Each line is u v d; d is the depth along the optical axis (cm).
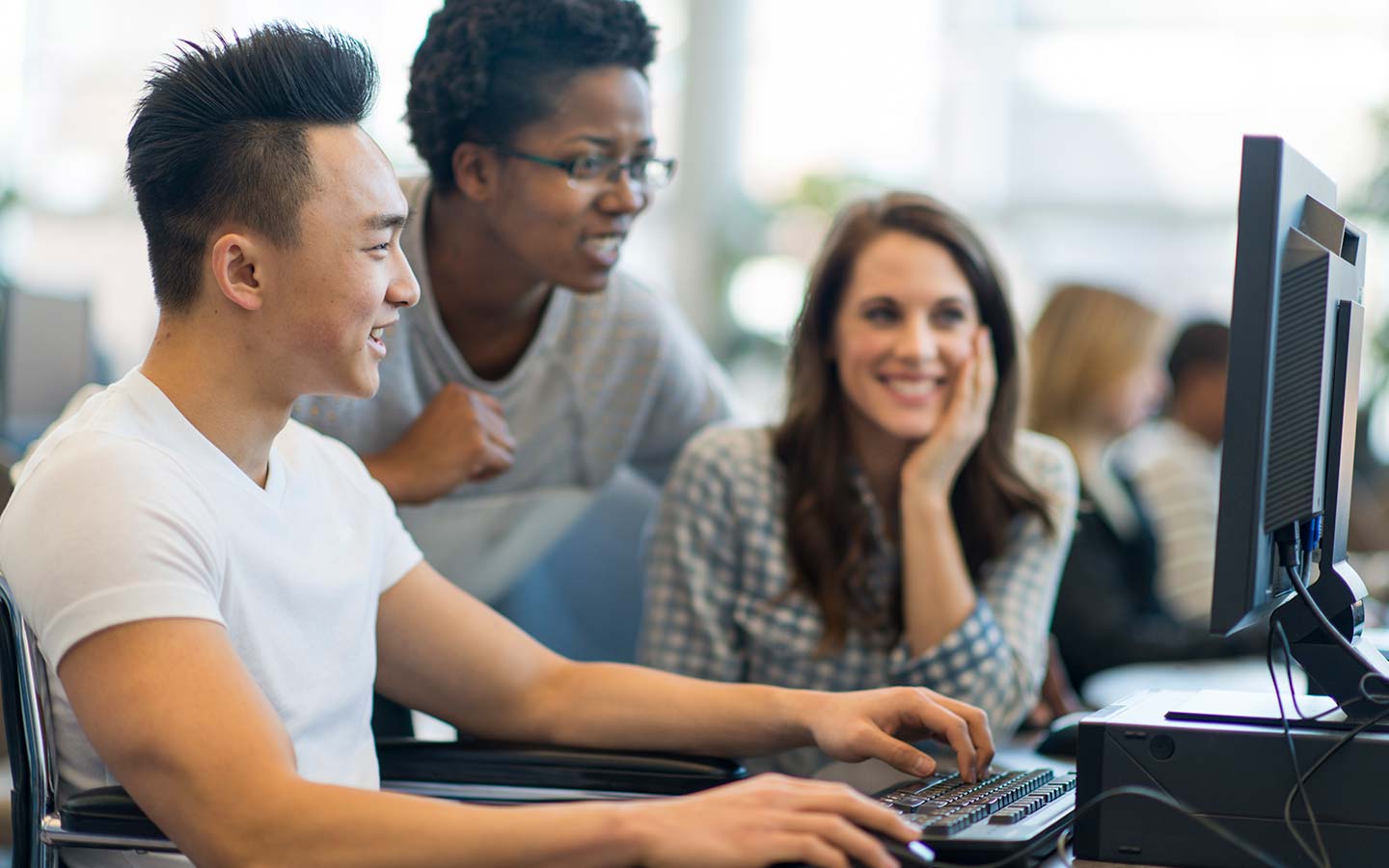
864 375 183
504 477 196
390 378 180
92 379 398
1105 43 723
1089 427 271
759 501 188
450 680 136
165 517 103
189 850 95
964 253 186
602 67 167
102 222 748
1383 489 383
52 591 100
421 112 172
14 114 747
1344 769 99
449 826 92
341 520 126
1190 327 316
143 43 749
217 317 110
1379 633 141
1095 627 253
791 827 92
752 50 771
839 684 182
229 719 96
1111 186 726
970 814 103
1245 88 701
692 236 773
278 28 114
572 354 195
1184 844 102
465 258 178
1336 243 108
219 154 108
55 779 110
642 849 91
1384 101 672
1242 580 100
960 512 190
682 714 132
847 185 754
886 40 755
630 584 224
